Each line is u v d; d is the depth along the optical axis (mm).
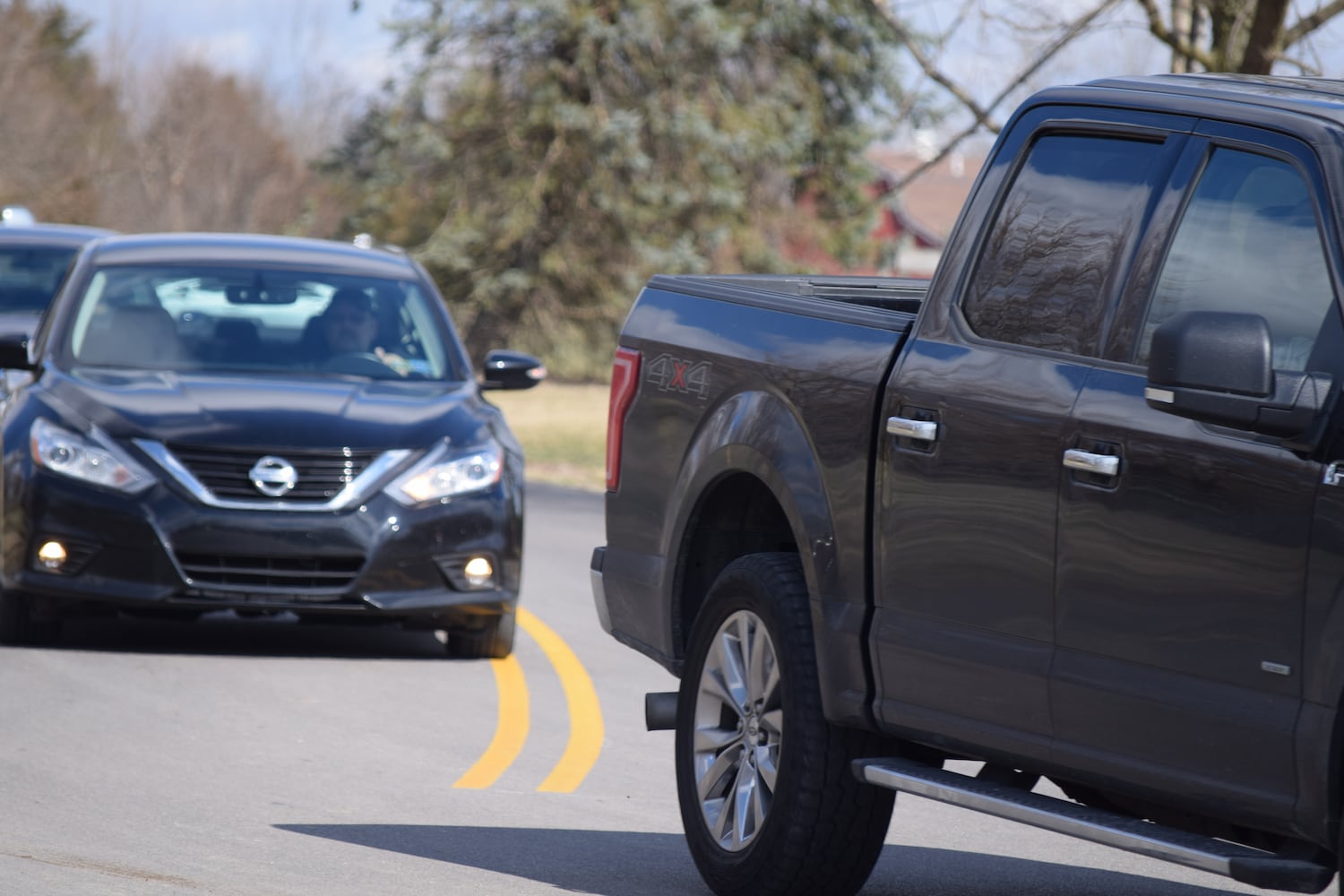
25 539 27062
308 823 18812
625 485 18562
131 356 29953
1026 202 14820
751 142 107875
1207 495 12344
